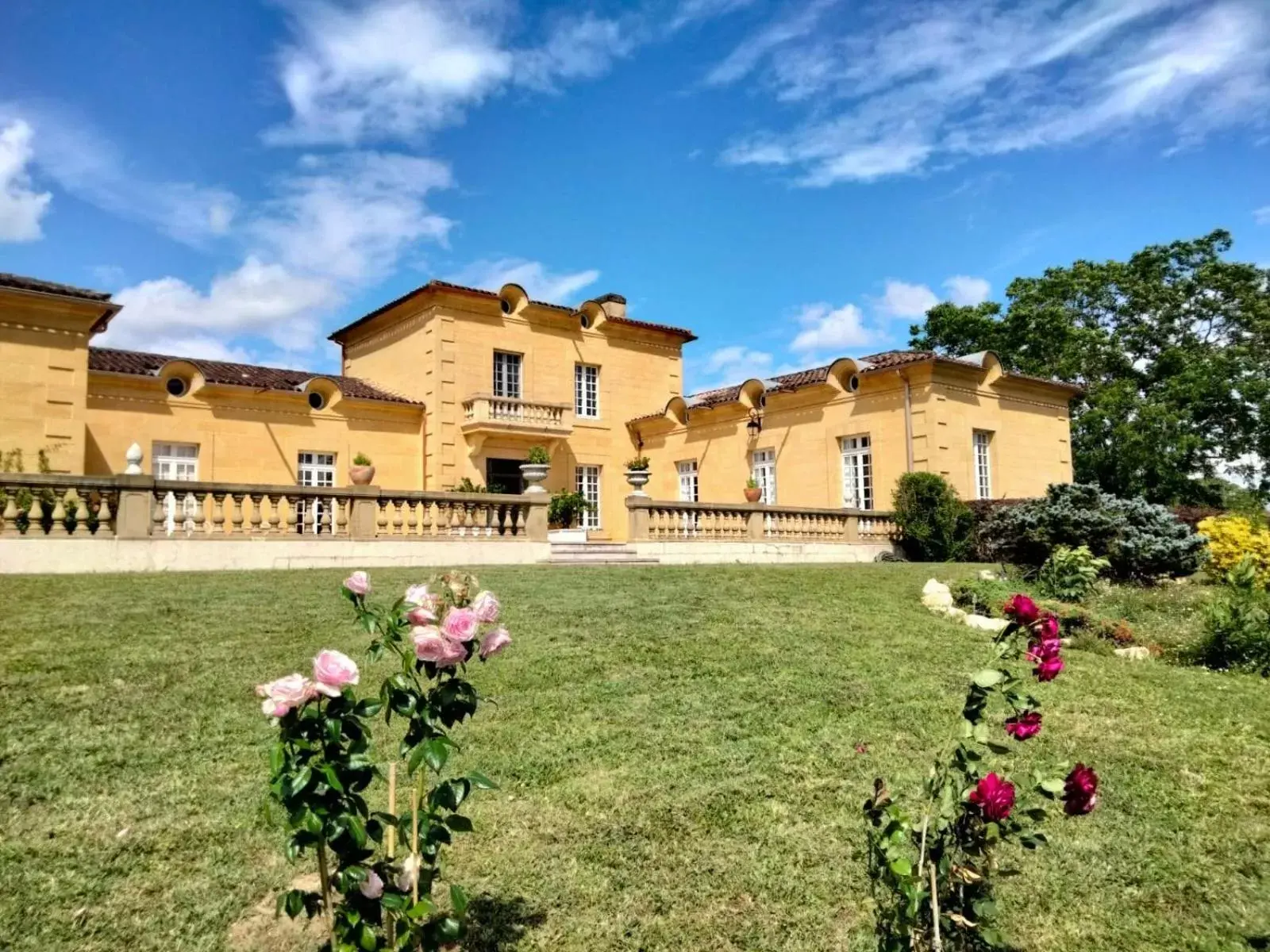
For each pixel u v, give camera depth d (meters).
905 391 21.80
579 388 28.97
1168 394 32.66
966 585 12.82
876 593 13.16
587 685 7.66
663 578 13.59
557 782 5.72
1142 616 11.97
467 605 3.20
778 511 20.36
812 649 9.27
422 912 2.96
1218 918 4.40
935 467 21.02
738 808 5.40
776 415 25.44
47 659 7.42
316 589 11.23
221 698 6.89
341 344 30.22
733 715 7.06
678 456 28.73
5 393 16.28
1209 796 5.84
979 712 3.35
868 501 22.81
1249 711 7.75
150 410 21.08
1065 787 3.09
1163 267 35.75
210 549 13.76
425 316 25.80
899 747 6.52
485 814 5.26
